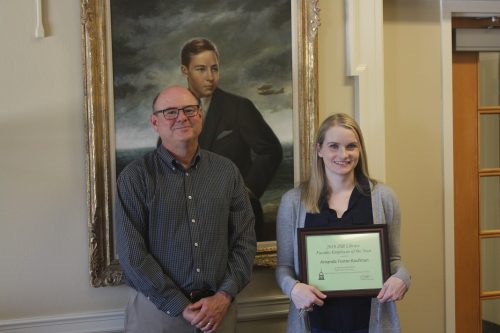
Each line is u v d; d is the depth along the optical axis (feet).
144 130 7.34
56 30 7.18
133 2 7.25
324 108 7.96
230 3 7.52
